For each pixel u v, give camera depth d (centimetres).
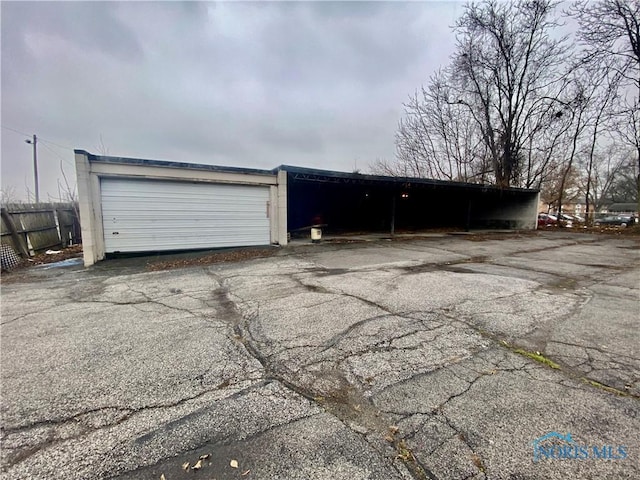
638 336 271
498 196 1766
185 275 559
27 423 162
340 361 229
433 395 185
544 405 174
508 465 131
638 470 128
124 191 738
